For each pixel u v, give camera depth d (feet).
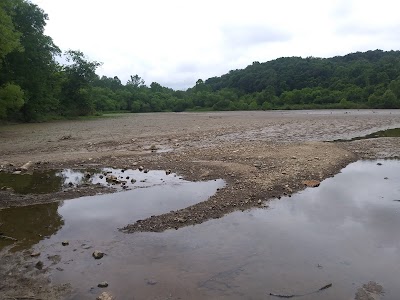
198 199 34.96
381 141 72.84
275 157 53.11
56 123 156.46
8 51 98.48
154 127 125.59
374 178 42.96
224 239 25.52
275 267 21.36
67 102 207.62
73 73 204.95
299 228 27.50
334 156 54.49
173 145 72.79
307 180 40.93
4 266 21.68
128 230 27.35
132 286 19.29
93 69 209.05
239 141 77.66
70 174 46.47
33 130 115.24
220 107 391.45
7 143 78.64
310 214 30.58
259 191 36.42
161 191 37.91
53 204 33.91
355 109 270.26
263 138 84.17
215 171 45.50
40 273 20.79
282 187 37.93
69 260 22.43
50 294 18.63
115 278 20.15
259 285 19.35
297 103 345.51
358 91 301.02
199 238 25.73
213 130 107.76
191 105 429.38
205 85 527.40
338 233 26.53
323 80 378.32
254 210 31.60
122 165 51.26
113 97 406.82
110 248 24.17
